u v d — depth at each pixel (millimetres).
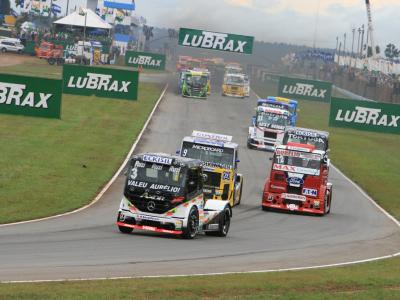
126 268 51312
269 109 169875
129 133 166500
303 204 100750
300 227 88625
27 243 61000
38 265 50188
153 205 70625
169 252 61000
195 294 42312
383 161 168875
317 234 83688
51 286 41844
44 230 71000
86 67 194125
